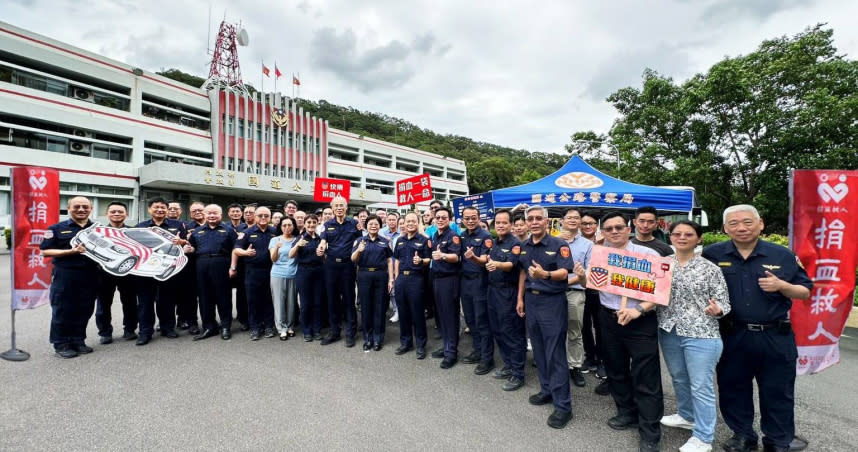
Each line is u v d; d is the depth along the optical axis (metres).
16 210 3.89
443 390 3.23
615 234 2.64
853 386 3.38
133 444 2.35
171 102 23.34
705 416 2.31
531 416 2.80
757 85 12.44
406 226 4.12
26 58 17.89
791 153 11.69
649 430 2.35
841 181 2.69
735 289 2.38
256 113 26.34
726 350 2.42
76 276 3.92
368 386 3.28
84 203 4.12
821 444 2.47
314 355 4.06
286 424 2.60
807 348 2.69
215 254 4.54
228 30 27.22
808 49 12.32
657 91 13.98
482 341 3.68
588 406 3.00
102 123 19.89
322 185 7.77
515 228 3.36
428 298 5.59
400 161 39.69
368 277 4.23
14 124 17.33
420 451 2.31
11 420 2.60
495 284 3.34
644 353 2.43
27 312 5.55
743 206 2.37
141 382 3.27
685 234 2.43
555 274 2.72
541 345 2.93
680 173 12.49
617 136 15.12
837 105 10.38
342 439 2.43
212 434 2.47
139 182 20.81
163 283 4.56
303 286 4.53
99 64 20.22
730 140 12.96
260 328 4.81
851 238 2.69
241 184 22.00
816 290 2.70
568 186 5.59
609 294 2.63
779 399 2.30
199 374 3.46
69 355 3.84
